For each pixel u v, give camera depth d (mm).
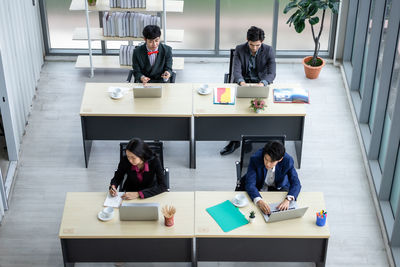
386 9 6082
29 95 7176
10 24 6348
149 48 6453
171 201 4797
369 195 6047
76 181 6191
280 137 5258
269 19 10031
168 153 6629
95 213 4668
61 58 8367
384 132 6059
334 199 5973
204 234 4469
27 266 5184
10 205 5844
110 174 6305
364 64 7176
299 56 8375
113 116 6070
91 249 4621
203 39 9328
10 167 6254
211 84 6477
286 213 4535
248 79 6695
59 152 6609
